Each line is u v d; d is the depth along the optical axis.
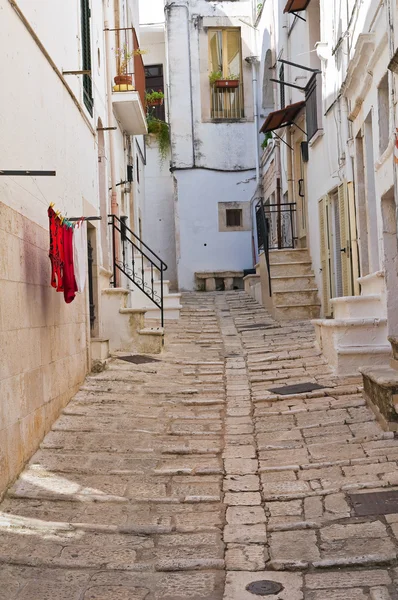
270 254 14.82
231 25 21.77
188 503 5.25
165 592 3.87
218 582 3.98
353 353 8.30
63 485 5.55
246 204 21.70
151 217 22.70
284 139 16.92
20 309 5.85
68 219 6.93
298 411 7.23
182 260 21.58
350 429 6.55
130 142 16.41
